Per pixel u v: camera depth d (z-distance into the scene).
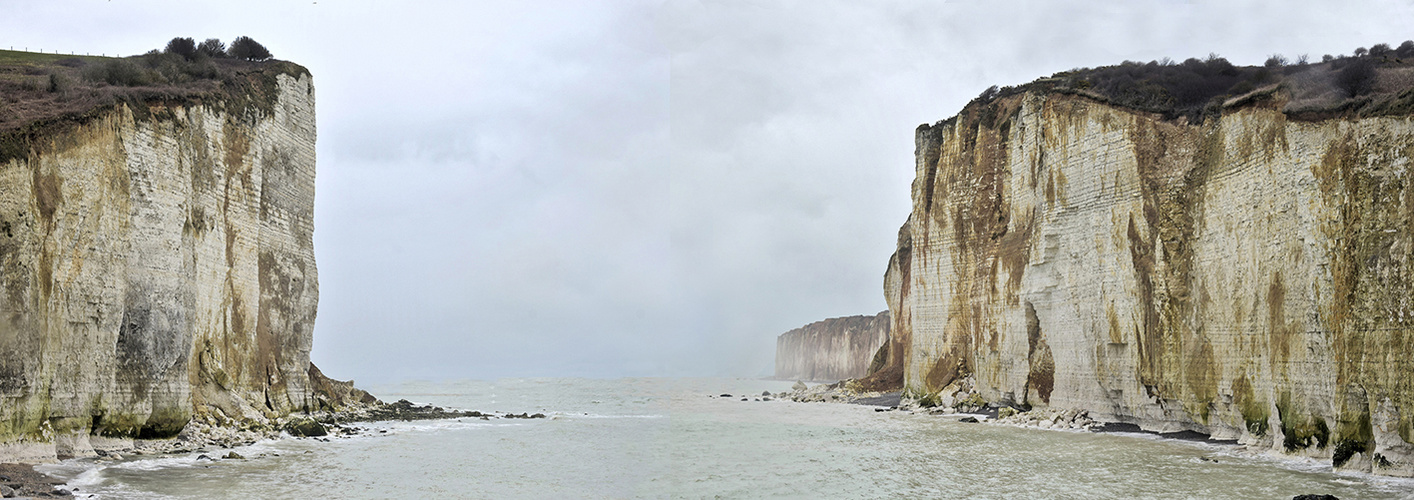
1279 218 27.20
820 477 23.38
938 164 56.88
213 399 35.16
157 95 32.34
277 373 42.53
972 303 51.34
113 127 28.72
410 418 48.91
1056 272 41.47
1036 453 28.72
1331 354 23.94
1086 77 44.56
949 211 54.66
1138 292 35.06
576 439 34.28
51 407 25.47
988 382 48.75
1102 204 37.84
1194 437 31.97
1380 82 26.25
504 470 27.05
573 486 23.98
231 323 37.69
